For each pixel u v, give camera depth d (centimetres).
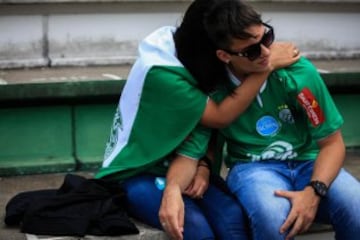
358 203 259
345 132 414
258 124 274
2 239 260
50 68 409
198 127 267
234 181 275
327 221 268
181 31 263
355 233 258
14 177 355
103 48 421
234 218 258
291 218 252
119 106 281
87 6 412
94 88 364
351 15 464
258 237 253
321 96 268
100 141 374
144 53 270
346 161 390
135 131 270
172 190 255
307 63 270
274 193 259
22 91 354
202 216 256
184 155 265
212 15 248
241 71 262
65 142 369
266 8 445
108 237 260
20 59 408
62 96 360
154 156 266
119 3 417
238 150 280
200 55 260
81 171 366
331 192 262
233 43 247
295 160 279
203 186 266
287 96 270
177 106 260
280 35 453
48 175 359
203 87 263
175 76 260
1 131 359
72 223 260
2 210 300
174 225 246
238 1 249
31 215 263
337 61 451
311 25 457
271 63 265
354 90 411
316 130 268
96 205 266
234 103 260
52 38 412
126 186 274
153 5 425
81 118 370
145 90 265
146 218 269
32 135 363
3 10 399
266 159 277
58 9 409
